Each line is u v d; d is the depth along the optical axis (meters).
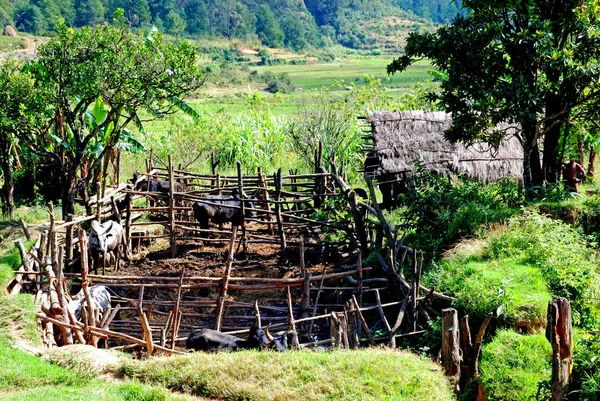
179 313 12.27
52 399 8.67
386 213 18.64
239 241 16.28
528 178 16.52
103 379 10.01
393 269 13.02
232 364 9.93
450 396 9.53
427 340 11.83
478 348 9.88
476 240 14.18
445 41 15.55
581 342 9.26
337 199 16.39
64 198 17.64
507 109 15.27
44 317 11.58
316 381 9.52
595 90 15.74
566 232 13.55
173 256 16.42
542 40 14.91
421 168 16.98
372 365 9.82
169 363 10.17
